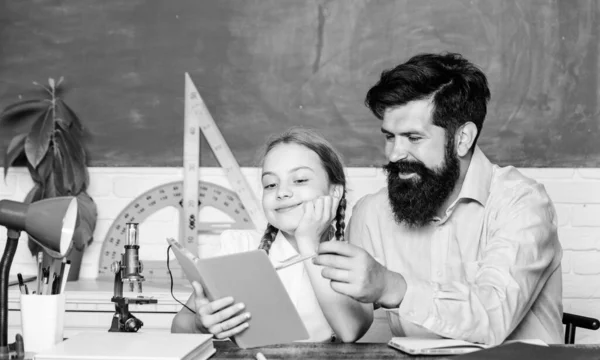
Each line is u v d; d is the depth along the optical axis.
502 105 2.88
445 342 1.56
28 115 2.88
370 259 1.54
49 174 2.76
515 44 2.88
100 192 2.92
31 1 2.95
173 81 2.93
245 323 1.55
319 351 1.55
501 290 1.66
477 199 1.92
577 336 2.84
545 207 1.89
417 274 2.04
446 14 2.89
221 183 2.92
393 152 1.88
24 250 2.90
